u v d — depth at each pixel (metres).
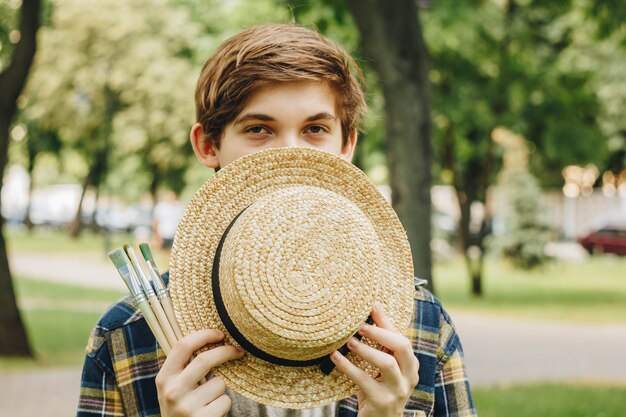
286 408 1.70
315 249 1.60
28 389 8.77
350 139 2.15
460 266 29.64
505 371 10.27
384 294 1.76
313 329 1.57
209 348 1.69
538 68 17.39
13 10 11.70
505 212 26.86
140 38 30.33
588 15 11.66
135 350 1.94
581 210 41.38
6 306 10.65
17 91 10.37
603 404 7.70
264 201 1.63
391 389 1.66
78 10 29.89
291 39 1.94
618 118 22.42
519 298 19.44
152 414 1.90
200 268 1.73
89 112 31.55
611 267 29.02
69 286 20.66
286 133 1.90
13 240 39.16
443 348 2.07
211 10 23.94
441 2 15.69
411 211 7.33
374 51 7.37
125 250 1.77
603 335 13.66
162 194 44.91
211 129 2.00
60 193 52.91
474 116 17.84
